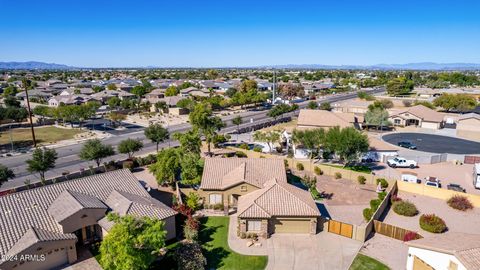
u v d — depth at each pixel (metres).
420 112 94.19
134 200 34.00
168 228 32.97
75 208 30.64
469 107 106.50
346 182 50.81
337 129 56.41
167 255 30.31
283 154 64.81
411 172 56.09
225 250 31.84
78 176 50.28
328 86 177.25
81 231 31.50
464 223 38.56
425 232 36.34
